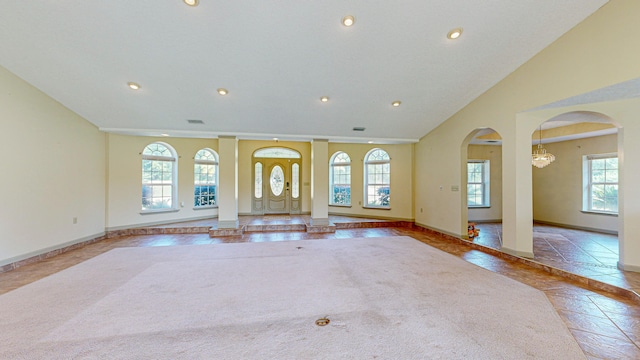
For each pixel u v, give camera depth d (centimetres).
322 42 344
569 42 327
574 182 645
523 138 402
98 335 214
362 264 397
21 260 386
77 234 492
